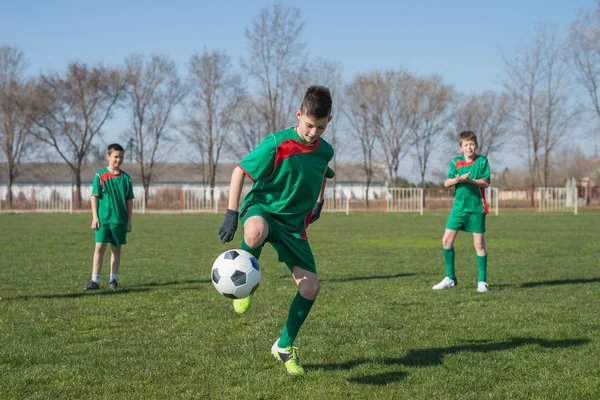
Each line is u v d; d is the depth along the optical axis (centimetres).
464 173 762
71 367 410
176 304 652
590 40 4038
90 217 3075
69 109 4406
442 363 423
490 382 381
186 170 6831
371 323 554
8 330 523
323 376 393
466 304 658
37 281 828
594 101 4125
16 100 4306
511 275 898
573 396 354
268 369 411
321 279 855
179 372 401
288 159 403
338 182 6612
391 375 395
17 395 355
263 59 4400
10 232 1877
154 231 1938
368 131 4725
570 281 833
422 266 1013
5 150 4434
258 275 405
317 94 383
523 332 516
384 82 4622
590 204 4444
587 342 480
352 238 1659
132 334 510
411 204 3756
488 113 5006
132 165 7000
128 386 371
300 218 419
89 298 689
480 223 752
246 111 4738
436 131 4791
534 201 3950
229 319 573
